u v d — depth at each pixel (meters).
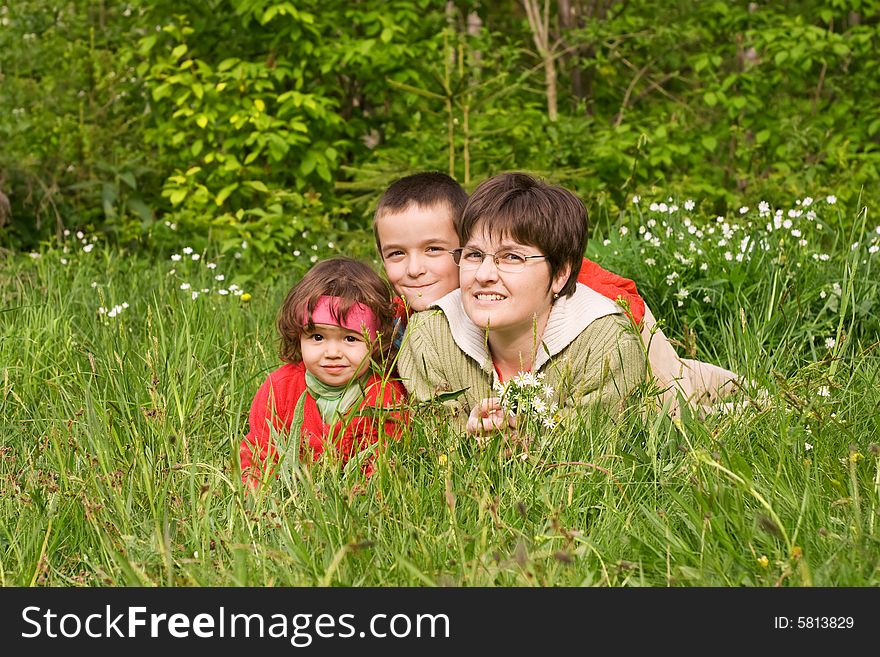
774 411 3.14
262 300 5.62
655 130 8.65
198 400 3.53
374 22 8.58
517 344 3.34
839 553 2.39
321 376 3.38
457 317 3.40
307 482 2.68
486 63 8.72
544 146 7.82
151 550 2.53
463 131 6.67
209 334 4.32
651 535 2.56
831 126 9.61
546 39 10.00
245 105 8.11
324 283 3.34
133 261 6.52
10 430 3.54
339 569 2.38
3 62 9.77
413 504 2.65
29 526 2.73
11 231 8.05
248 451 3.29
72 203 8.45
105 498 2.77
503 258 3.19
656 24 9.75
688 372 3.76
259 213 7.42
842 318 3.97
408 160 7.31
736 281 4.51
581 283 3.62
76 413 3.34
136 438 2.97
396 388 3.54
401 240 3.75
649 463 2.90
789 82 10.00
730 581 2.33
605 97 10.81
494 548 2.42
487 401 3.09
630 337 3.29
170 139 8.55
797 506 2.54
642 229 5.10
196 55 8.77
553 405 3.07
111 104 9.38
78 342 4.30
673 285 4.66
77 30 10.07
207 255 7.29
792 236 4.89
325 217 7.61
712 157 9.91
